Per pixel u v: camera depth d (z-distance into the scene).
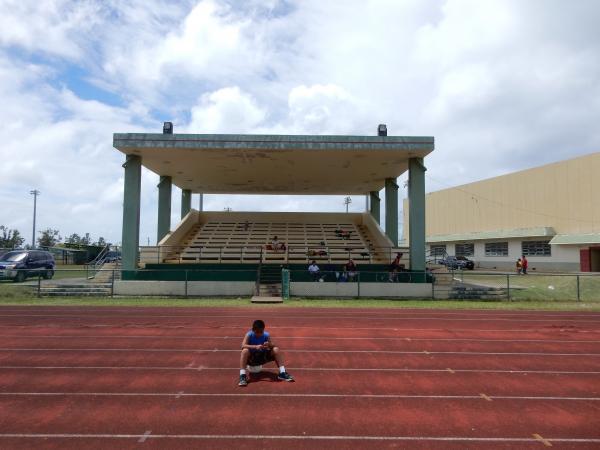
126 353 11.08
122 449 5.68
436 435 6.17
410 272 24.91
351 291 23.88
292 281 24.77
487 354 11.26
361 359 10.63
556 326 15.74
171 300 22.42
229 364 10.02
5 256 29.98
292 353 11.24
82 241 98.69
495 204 54.78
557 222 45.56
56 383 8.52
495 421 6.70
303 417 6.80
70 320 16.28
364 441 5.96
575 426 6.53
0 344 12.09
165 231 32.62
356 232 36.72
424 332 14.28
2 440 5.92
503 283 29.22
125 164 25.77
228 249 32.28
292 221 39.25
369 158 26.80
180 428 6.35
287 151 25.16
